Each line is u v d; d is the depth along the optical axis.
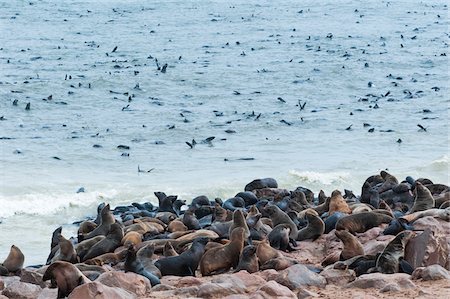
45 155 108.81
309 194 76.25
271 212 56.12
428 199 59.59
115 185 92.88
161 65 186.50
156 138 121.50
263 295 33.06
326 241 51.19
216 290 35.31
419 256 39.22
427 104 149.88
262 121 133.25
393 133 125.31
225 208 68.19
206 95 156.75
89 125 129.25
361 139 121.44
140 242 52.12
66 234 72.50
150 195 88.19
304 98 155.88
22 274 41.38
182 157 109.81
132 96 154.38
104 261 48.69
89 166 104.31
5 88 149.75
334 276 37.81
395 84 170.00
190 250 45.66
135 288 36.50
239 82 169.00
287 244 50.09
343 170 101.81
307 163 105.81
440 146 117.31
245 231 49.62
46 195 86.88
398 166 104.12
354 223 52.22
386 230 50.09
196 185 92.81
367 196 66.38
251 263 43.16
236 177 97.31
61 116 135.50
